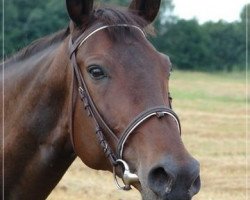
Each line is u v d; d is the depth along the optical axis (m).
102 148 4.11
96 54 4.08
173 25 42.62
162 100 3.95
